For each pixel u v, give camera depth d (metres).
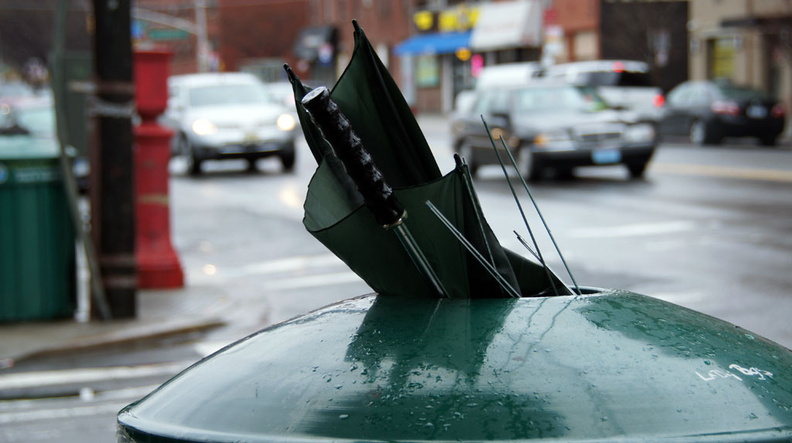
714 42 38.25
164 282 11.30
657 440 1.71
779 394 1.88
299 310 10.28
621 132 20.03
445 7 55.38
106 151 9.50
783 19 32.09
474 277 2.15
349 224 2.09
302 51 65.19
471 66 53.72
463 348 1.88
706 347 1.95
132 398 7.30
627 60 41.50
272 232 15.59
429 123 48.88
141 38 42.06
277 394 1.90
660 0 39.09
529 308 2.00
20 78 60.47
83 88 9.65
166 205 11.42
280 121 24.67
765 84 35.81
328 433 1.77
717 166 22.30
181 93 25.34
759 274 10.64
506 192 18.80
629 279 10.64
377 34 60.59
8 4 60.09
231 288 11.42
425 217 2.10
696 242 12.80
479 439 1.70
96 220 9.62
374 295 2.25
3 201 9.41
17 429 6.55
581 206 16.59
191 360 8.48
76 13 50.69
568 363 1.83
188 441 1.87
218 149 24.06
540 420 1.72
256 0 69.56
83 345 8.74
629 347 1.89
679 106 29.92
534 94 20.88
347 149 1.95
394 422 1.75
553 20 37.03
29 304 9.51
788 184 18.30
